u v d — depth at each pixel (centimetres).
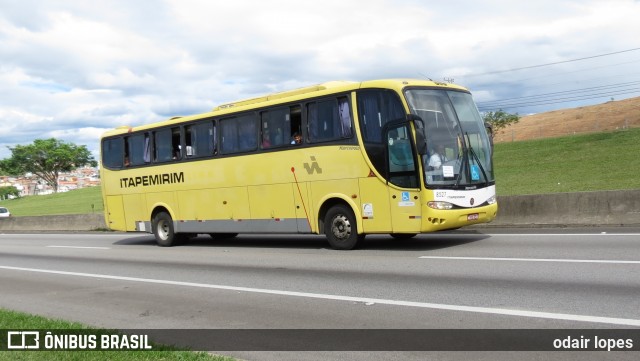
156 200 1995
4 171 11875
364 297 923
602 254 1166
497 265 1115
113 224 2150
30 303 1063
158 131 1988
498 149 4066
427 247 1458
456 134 1402
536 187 2728
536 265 1086
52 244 2452
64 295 1126
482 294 880
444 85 1451
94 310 966
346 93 1468
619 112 6756
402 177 1365
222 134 1777
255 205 1680
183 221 1906
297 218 1581
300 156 1566
